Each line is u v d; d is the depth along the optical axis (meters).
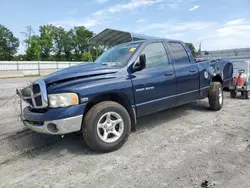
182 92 4.49
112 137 3.41
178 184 2.42
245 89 6.86
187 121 4.77
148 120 4.96
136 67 3.72
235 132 3.95
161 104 4.11
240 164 2.80
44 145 3.74
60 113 2.97
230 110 5.54
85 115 3.23
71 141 3.87
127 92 3.54
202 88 5.05
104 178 2.62
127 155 3.22
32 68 36.38
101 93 3.25
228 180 2.45
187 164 2.86
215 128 4.22
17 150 3.55
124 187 2.42
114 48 4.59
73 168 2.90
